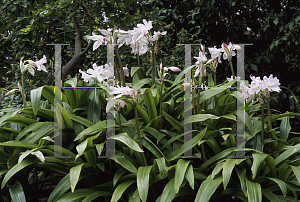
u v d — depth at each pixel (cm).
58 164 128
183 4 375
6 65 227
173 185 111
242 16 355
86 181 134
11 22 245
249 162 117
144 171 111
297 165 123
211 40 386
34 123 133
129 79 273
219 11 340
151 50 149
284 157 121
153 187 130
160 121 141
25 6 212
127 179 121
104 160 127
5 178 106
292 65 375
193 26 386
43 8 239
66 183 117
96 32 315
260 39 345
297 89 305
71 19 291
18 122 135
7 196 128
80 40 294
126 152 129
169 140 130
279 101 323
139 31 136
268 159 115
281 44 312
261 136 133
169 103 138
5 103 271
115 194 106
